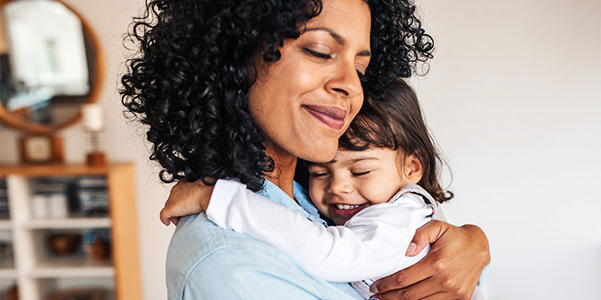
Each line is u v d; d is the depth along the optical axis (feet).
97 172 8.83
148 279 10.34
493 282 9.62
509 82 9.20
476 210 9.51
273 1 2.14
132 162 10.08
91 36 9.95
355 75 2.36
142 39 2.75
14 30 10.05
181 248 2.32
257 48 2.28
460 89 9.29
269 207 2.33
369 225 2.82
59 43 10.02
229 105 2.27
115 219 8.98
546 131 9.23
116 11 9.93
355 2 2.34
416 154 3.62
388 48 3.12
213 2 2.29
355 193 3.44
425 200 3.44
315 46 2.26
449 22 9.18
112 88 10.09
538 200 9.37
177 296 2.22
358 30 2.35
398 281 2.71
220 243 2.16
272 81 2.29
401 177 3.55
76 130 10.21
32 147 9.83
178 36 2.33
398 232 2.76
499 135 9.32
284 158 2.81
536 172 9.32
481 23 9.12
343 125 2.44
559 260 9.45
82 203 9.33
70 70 10.07
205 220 2.34
